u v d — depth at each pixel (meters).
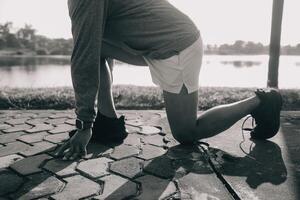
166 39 2.18
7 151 2.40
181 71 2.20
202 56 2.31
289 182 1.90
